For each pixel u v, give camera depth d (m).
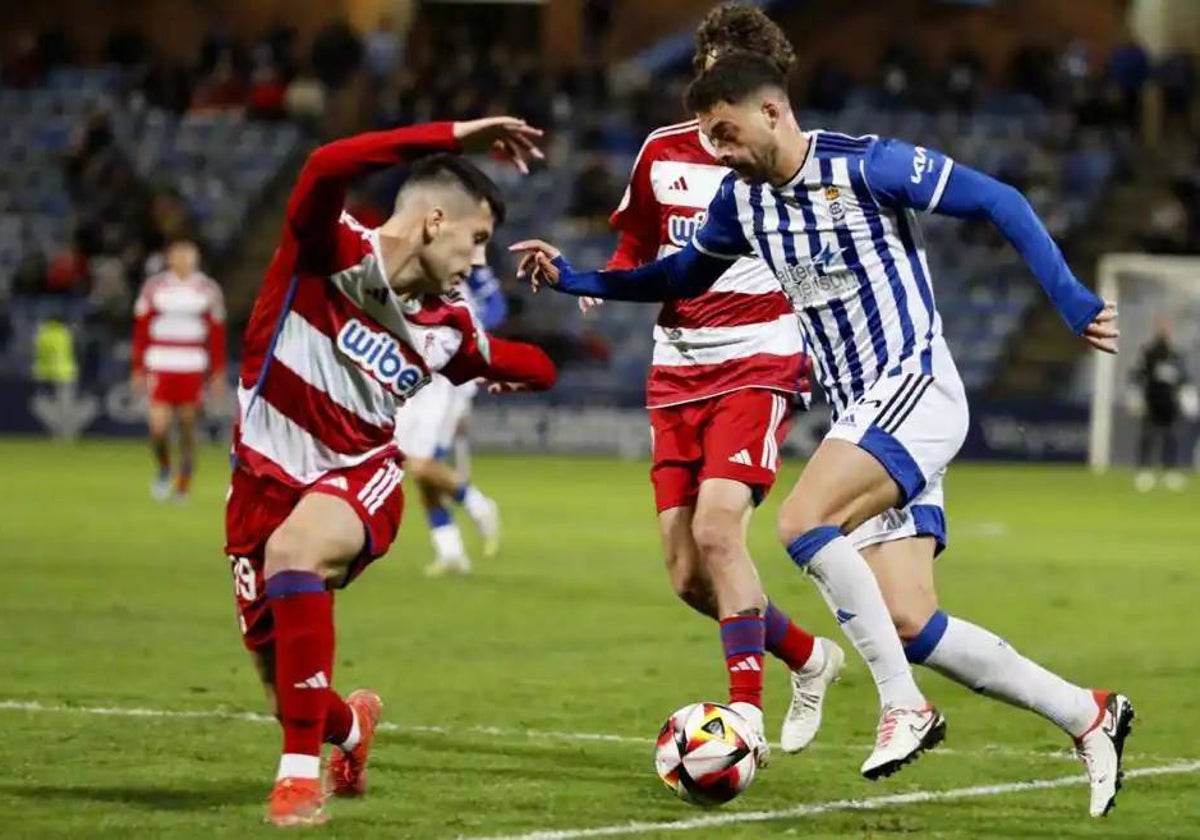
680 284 23.30
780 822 20.62
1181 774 23.97
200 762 23.61
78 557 50.28
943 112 122.50
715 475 24.28
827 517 21.09
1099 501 80.44
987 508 75.75
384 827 19.84
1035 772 23.98
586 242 113.19
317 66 127.12
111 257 114.50
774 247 21.95
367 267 19.75
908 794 22.42
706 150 25.69
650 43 135.88
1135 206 118.94
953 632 21.38
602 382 108.69
